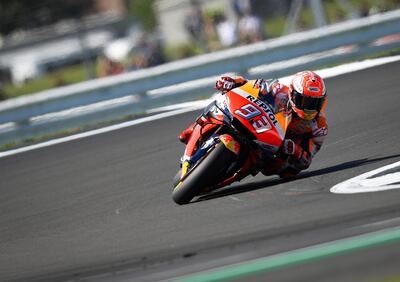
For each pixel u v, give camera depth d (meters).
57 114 46.00
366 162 25.61
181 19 112.44
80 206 27.03
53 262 20.61
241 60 48.00
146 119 42.69
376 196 20.67
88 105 46.66
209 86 47.00
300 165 23.98
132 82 46.56
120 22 138.75
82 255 20.73
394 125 30.80
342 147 29.02
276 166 23.98
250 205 22.20
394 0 70.88
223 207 22.56
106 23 137.12
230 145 21.97
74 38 123.12
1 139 45.47
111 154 35.22
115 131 40.94
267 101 23.19
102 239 22.08
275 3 86.56
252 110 22.67
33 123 45.75
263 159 23.08
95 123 45.97
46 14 94.00
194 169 22.73
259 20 68.62
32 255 21.92
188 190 22.72
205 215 22.06
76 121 45.88
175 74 47.19
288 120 23.14
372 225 17.94
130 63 79.38
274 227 19.34
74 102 46.53
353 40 49.50
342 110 35.66
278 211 20.92
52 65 125.12
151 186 27.81
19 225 26.14
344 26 49.50
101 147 37.34
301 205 21.14
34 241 23.61
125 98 46.94
